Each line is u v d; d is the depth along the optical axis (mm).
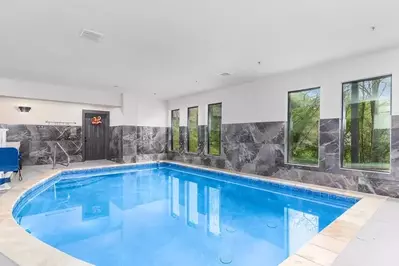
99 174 8172
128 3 2934
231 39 4027
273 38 3990
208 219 4211
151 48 4438
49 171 7176
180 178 7859
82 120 9820
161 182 7309
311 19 3344
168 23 3459
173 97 9852
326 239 2701
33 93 7406
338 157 5156
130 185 6906
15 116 8391
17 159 4945
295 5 2984
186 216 4371
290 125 6254
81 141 9812
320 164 5457
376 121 4820
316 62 5234
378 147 4793
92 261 2801
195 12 3152
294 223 4008
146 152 9969
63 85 7746
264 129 6656
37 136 8797
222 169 7758
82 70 5953
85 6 3004
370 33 3797
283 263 2199
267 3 2938
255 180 6398
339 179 5133
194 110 9484
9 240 2545
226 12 3150
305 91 5988
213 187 6652
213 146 8594
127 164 9102
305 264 2180
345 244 2580
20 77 6699
